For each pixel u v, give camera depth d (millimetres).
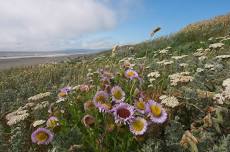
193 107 409
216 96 397
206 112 403
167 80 569
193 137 335
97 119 380
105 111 348
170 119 377
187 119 406
